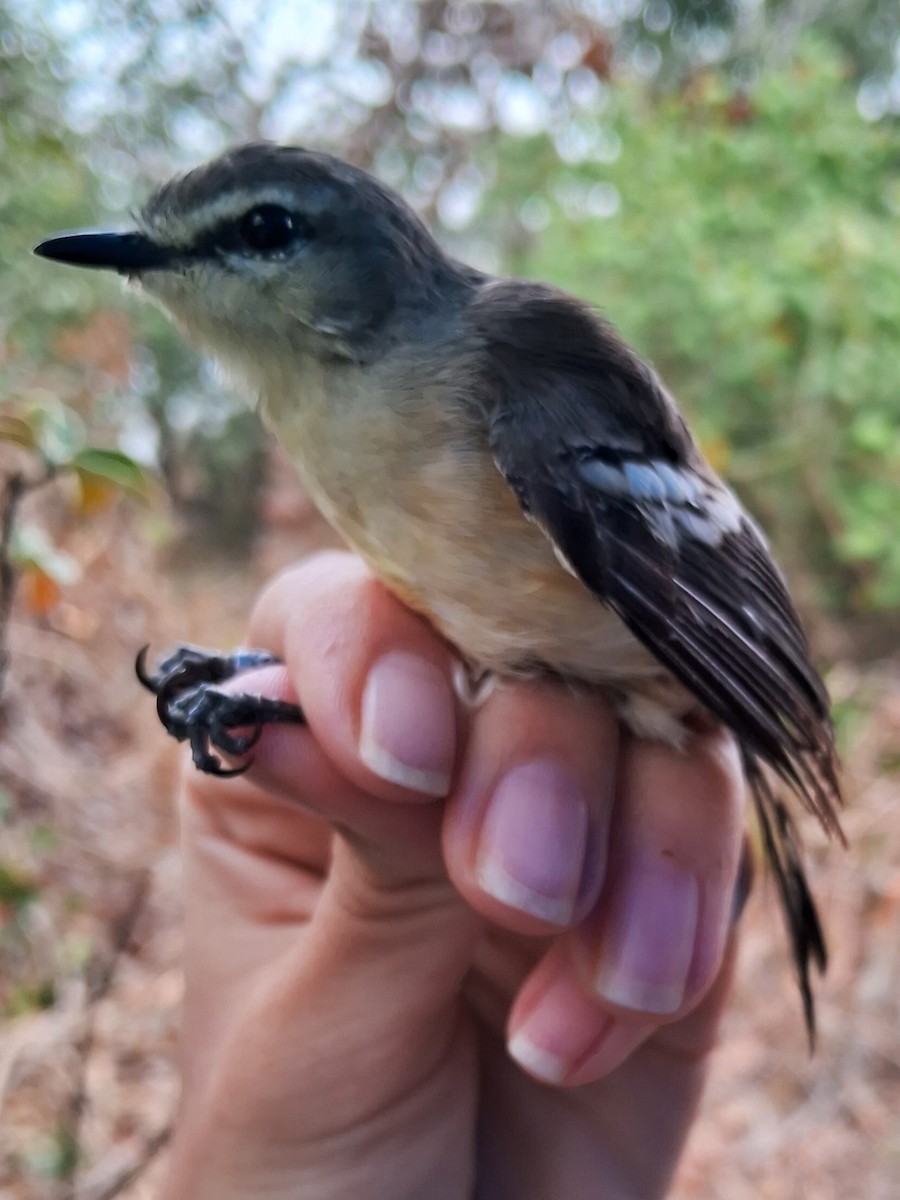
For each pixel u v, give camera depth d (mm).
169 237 98
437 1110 90
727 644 89
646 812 85
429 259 99
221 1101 85
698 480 100
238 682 88
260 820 101
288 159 96
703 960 83
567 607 86
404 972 82
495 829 79
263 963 94
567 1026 86
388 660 83
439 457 87
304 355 94
